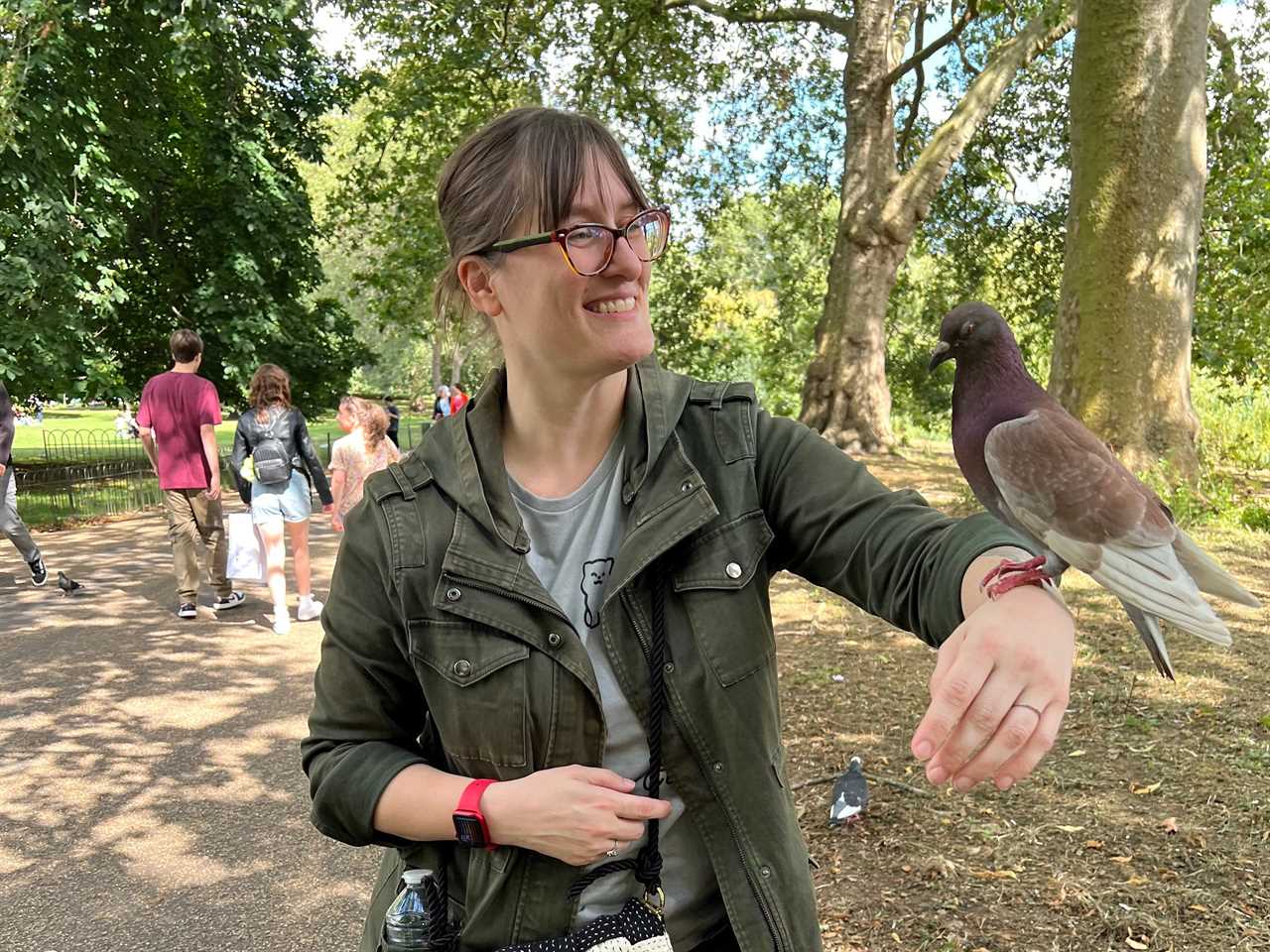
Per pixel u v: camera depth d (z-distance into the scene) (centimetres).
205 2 1628
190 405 796
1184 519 884
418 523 136
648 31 1977
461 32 1903
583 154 127
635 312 130
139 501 1612
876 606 126
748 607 132
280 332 1981
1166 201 922
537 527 137
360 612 138
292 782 485
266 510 761
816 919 134
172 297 2028
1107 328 940
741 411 141
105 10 1708
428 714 145
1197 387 1744
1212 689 518
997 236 2280
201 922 361
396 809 128
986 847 371
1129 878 342
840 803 397
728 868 129
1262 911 317
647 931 126
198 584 862
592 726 130
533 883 128
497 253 129
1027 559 104
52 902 376
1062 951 305
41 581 960
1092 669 555
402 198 2091
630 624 131
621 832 120
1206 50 936
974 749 90
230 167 1903
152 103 1919
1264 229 1366
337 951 342
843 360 1825
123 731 557
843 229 1838
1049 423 160
